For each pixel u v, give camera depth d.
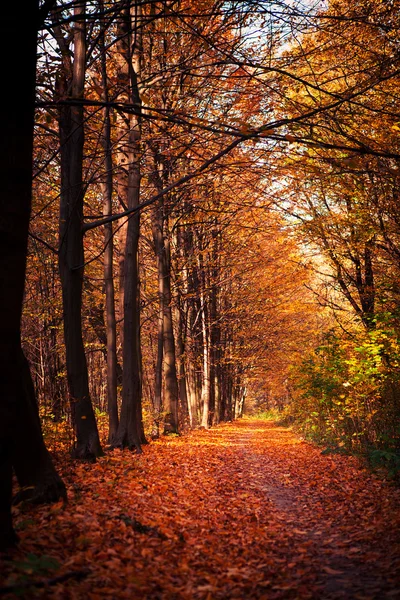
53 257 22.30
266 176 10.24
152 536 6.14
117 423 16.16
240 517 7.86
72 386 11.91
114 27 14.98
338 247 17.67
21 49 4.68
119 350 30.09
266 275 29.38
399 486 9.09
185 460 13.50
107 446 15.41
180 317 27.67
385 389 13.52
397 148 12.49
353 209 15.61
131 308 15.50
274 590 4.88
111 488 8.34
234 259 27.59
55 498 7.00
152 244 23.20
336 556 5.91
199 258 27.72
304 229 17.61
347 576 5.17
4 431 4.77
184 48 14.66
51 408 16.00
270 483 11.42
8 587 3.77
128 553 5.34
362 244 16.66
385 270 17.25
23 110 4.79
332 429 17.83
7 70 4.65
